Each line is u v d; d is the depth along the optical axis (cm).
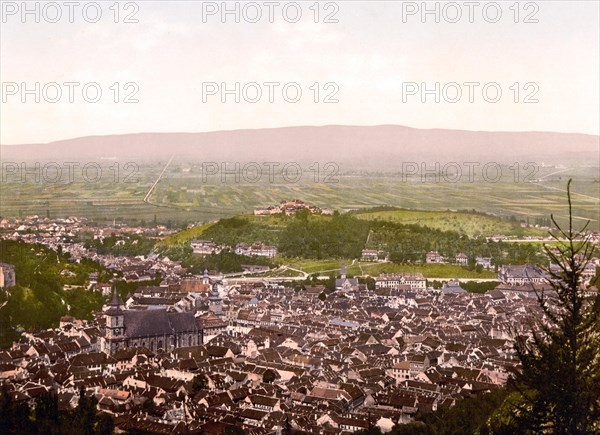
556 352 15850
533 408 15938
